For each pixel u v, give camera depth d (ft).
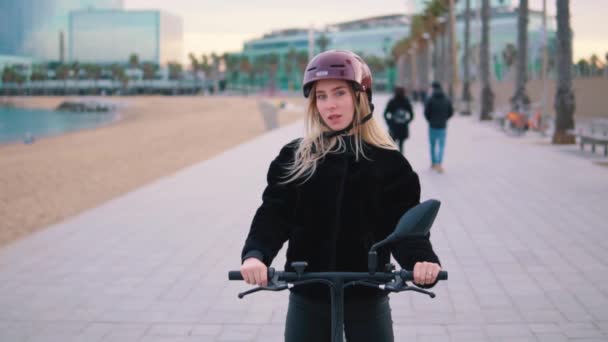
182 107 367.86
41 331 17.80
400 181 8.70
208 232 30.53
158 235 30.01
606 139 59.77
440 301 19.81
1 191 49.32
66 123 249.34
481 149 69.00
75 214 39.42
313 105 9.01
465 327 17.60
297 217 8.71
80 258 25.82
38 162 74.59
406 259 8.14
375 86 622.95
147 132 140.36
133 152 88.07
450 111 50.26
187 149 90.99
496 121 108.78
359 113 8.86
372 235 8.67
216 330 17.75
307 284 8.63
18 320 18.67
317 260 8.61
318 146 8.71
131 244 28.22
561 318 18.12
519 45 101.91
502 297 20.06
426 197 39.06
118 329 17.89
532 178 46.44
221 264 24.62
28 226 35.60
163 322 18.40
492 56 350.84
